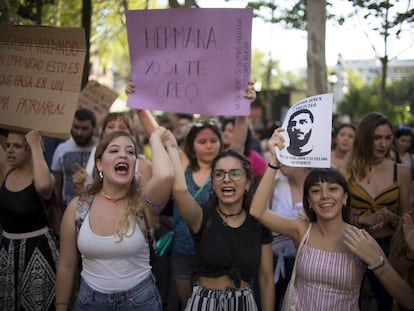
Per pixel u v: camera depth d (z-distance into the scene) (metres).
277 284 3.89
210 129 4.23
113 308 2.78
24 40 3.57
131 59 3.76
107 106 6.48
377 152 3.94
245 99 3.57
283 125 3.06
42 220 3.51
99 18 9.94
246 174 3.07
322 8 3.88
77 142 5.09
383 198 3.89
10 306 3.48
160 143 3.00
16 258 3.46
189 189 4.18
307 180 3.02
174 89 3.68
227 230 3.00
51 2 6.50
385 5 4.05
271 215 3.07
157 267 3.22
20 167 3.53
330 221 2.98
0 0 5.20
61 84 3.51
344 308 2.86
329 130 2.87
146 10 3.67
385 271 2.74
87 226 2.79
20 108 3.58
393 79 10.17
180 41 3.64
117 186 2.87
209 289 2.97
